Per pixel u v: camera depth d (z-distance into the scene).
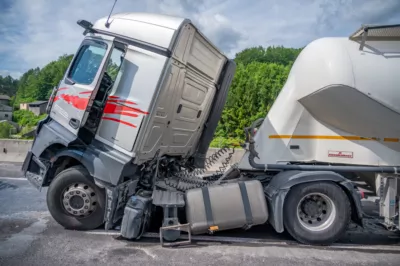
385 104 4.44
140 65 4.36
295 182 4.35
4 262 3.65
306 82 4.72
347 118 4.68
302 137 4.88
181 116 5.21
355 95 4.45
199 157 6.32
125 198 4.61
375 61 4.52
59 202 4.69
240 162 5.11
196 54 5.00
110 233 4.68
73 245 4.21
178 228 4.23
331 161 4.80
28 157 5.02
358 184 4.86
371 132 4.73
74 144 4.61
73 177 4.61
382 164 4.72
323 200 4.50
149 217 4.57
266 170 4.88
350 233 5.04
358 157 4.75
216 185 4.52
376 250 4.30
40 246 4.14
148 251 4.08
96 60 4.59
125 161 4.29
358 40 4.70
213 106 6.09
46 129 4.80
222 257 3.94
